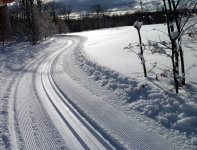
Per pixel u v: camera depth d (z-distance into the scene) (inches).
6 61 754.8
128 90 326.3
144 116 262.1
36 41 1396.4
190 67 349.1
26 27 1419.8
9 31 1596.9
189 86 302.0
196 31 328.2
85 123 267.1
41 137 247.4
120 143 219.3
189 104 251.9
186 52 463.8
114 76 393.7
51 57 805.9
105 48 711.1
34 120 289.0
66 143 231.9
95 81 412.8
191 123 229.5
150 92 300.7
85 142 229.5
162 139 217.3
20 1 1449.3
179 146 204.1
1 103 355.3
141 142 217.3
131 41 743.7
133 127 243.4
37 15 1519.4
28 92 405.1
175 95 280.1
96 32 1828.2
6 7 1569.9
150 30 1029.2
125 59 500.4
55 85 433.1
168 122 240.8
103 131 244.4
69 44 1208.2
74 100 338.3
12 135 255.3
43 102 350.0
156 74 346.9
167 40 617.6
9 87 443.2
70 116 290.7
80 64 564.4
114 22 3860.7
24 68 638.5
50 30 1923.0
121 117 267.4
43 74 539.2
